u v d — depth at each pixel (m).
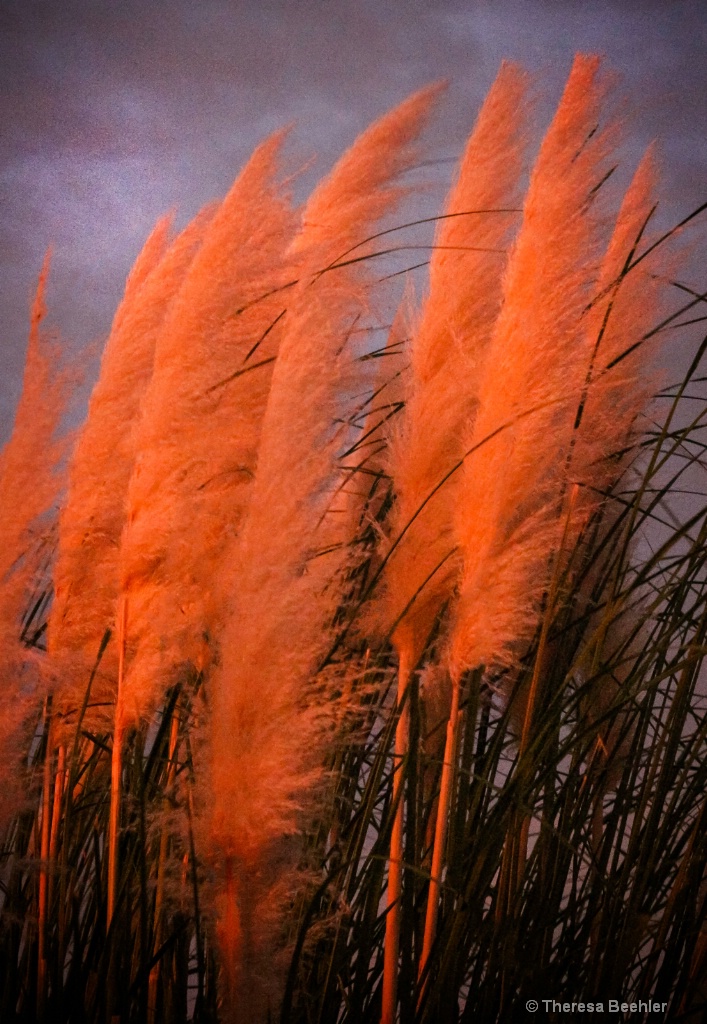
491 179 1.72
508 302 1.62
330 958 1.63
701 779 1.67
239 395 1.74
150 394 1.72
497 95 1.74
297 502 1.57
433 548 1.62
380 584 1.70
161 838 1.68
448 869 1.58
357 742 1.67
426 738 1.69
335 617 1.69
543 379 1.60
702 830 1.64
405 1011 1.59
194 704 1.66
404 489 1.65
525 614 1.64
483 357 1.68
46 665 1.72
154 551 1.70
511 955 1.61
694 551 1.67
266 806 1.53
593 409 1.70
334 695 1.65
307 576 1.57
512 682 1.70
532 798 1.66
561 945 1.66
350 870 1.64
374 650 1.69
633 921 1.60
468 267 1.69
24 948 1.72
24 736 1.74
